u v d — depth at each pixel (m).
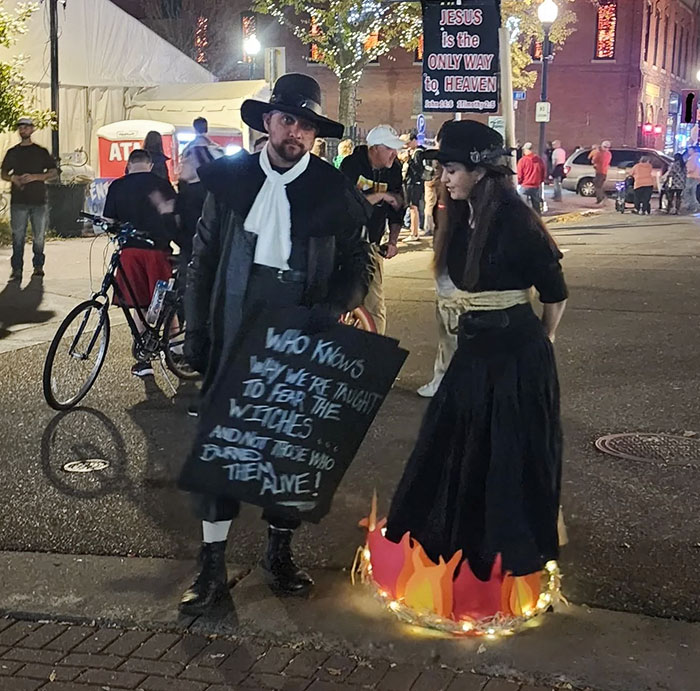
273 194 3.73
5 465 5.59
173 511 4.92
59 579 4.13
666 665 3.40
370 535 4.04
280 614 3.79
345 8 24.11
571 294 11.62
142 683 3.34
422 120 25.50
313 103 3.71
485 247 3.55
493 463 3.57
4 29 15.30
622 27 40.81
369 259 3.89
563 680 3.31
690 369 7.85
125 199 7.21
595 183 30.23
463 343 3.67
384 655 3.49
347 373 3.68
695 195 27.02
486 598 3.62
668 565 4.25
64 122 20.31
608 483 5.26
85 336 6.82
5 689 3.29
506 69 7.33
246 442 3.68
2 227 16.84
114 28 21.02
